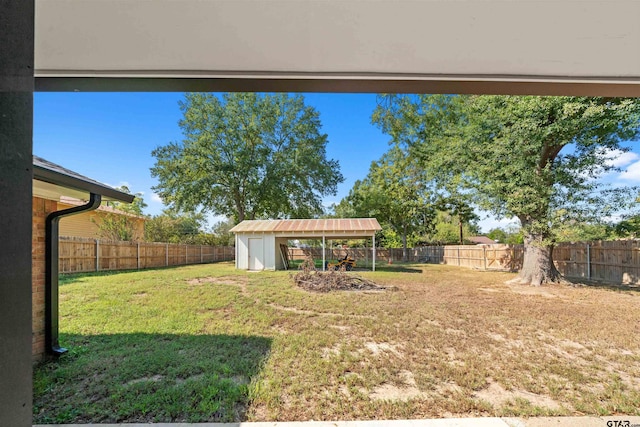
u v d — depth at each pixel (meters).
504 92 1.82
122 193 4.49
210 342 4.27
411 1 1.52
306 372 3.38
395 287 9.12
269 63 1.61
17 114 0.88
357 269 15.73
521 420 2.55
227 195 20.70
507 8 1.52
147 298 7.12
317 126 21.89
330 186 22.88
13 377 0.84
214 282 9.81
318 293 8.05
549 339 4.55
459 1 1.51
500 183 9.14
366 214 24.55
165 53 1.56
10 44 0.87
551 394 2.98
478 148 9.73
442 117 12.28
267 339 4.40
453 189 11.56
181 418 2.55
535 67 1.61
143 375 3.28
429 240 25.98
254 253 14.83
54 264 3.82
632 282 9.34
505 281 10.73
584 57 1.58
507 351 4.05
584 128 8.09
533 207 8.74
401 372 3.42
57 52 1.53
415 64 1.63
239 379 3.22
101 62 1.56
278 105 20.83
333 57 1.61
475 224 27.78
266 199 21.27
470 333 4.78
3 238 0.83
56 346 3.78
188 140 19.48
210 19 1.53
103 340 4.34
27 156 0.90
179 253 17.08
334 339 4.41
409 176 23.34
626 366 3.64
